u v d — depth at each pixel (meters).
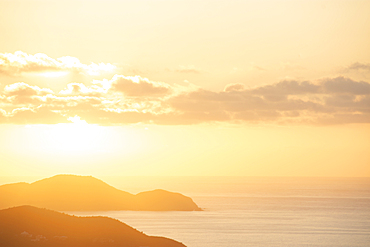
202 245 198.12
